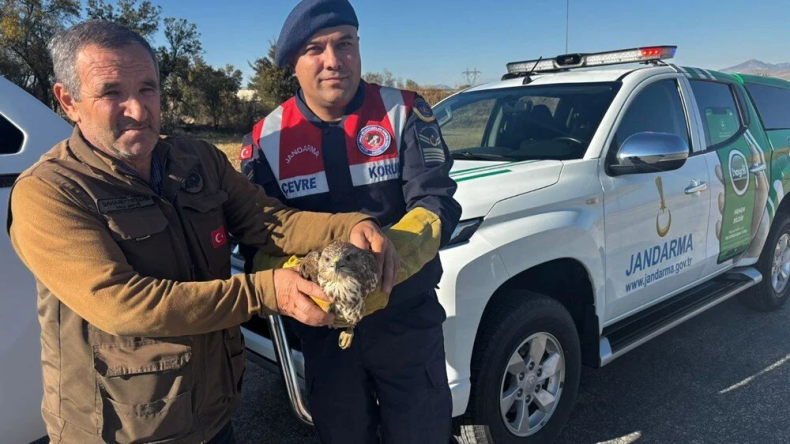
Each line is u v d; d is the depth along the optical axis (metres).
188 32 42.62
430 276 2.01
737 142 4.30
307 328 2.15
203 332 1.46
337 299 1.40
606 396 3.63
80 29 1.45
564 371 3.00
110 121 1.44
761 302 4.92
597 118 3.40
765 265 4.79
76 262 1.35
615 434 3.21
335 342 2.11
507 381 2.79
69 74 1.44
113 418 1.49
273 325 2.37
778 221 4.84
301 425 3.33
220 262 1.72
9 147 2.24
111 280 1.35
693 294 4.05
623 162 3.21
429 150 2.04
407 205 2.04
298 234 1.80
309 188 2.05
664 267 3.60
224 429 1.78
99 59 1.41
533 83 4.06
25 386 2.16
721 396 3.59
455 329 2.42
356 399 2.17
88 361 1.48
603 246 3.10
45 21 35.38
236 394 1.79
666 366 4.02
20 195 1.40
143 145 1.49
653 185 3.41
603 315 3.19
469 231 2.54
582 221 2.95
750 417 3.34
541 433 2.93
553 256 2.80
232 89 43.50
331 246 1.44
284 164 2.06
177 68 42.53
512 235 2.62
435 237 1.85
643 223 3.36
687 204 3.68
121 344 1.47
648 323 3.57
